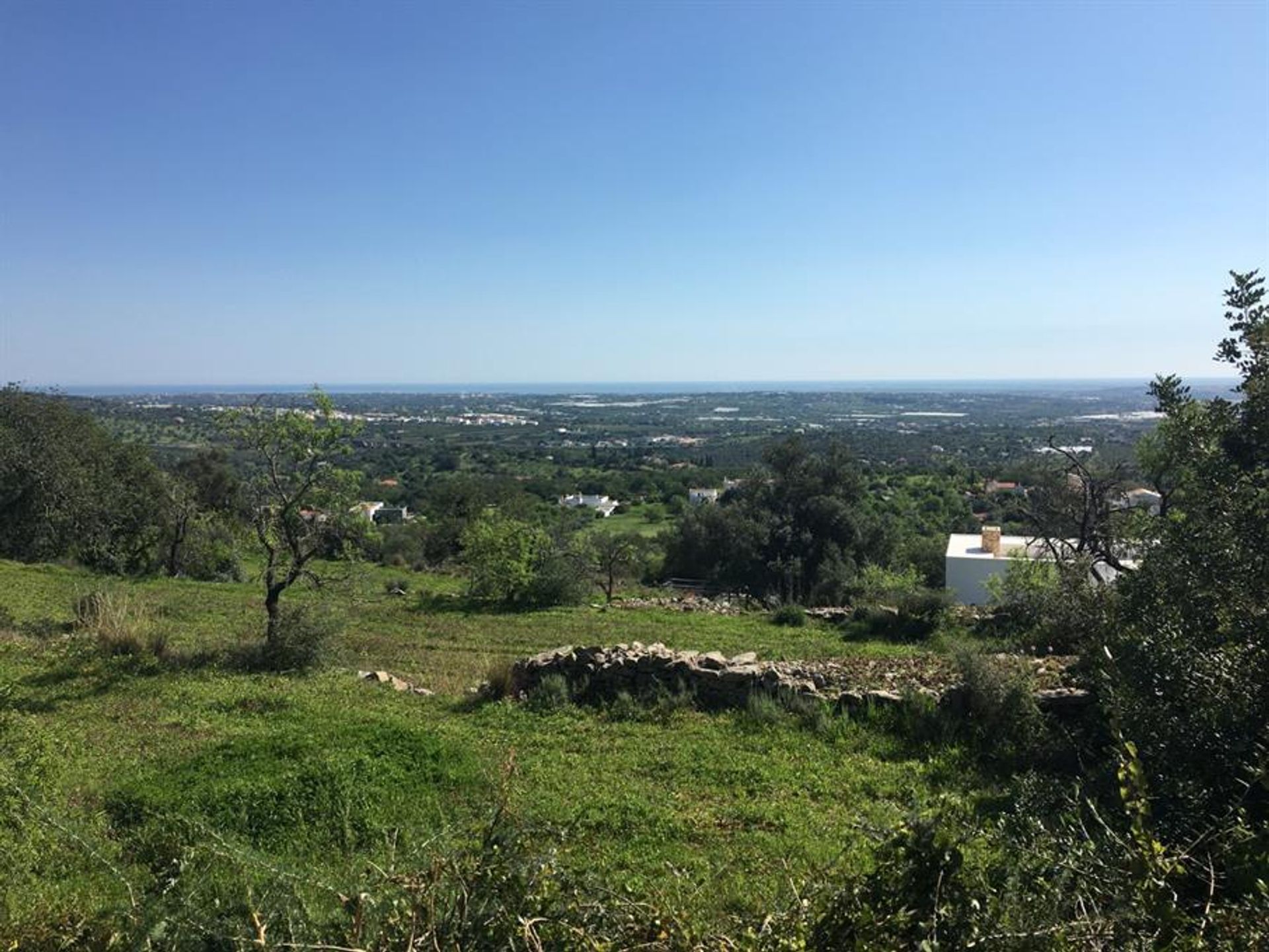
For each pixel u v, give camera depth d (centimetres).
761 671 984
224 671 1178
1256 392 530
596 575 2417
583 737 867
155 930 337
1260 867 348
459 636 1630
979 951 267
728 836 613
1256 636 500
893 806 639
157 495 2956
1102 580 1261
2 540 2694
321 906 435
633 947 300
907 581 2330
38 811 522
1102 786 596
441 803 646
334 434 1333
